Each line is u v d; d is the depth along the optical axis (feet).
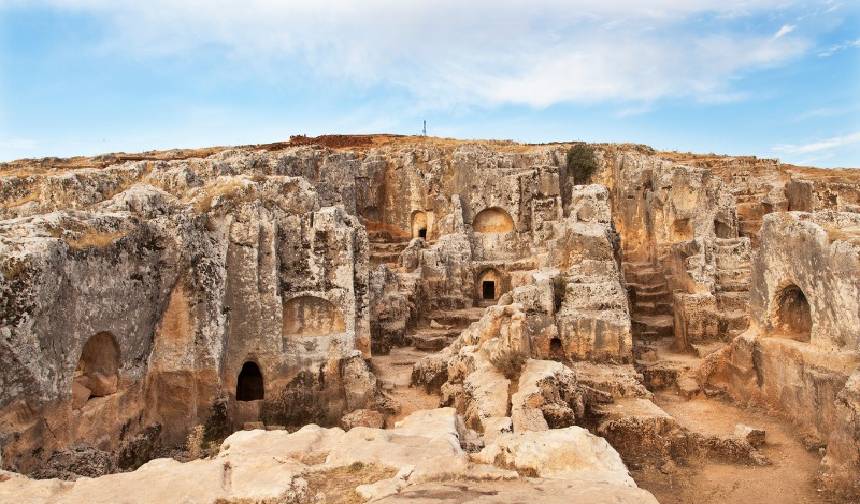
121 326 56.08
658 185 139.23
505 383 67.15
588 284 86.94
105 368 56.39
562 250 102.53
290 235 77.00
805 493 55.16
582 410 66.80
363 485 26.08
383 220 167.53
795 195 158.71
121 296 56.03
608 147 191.72
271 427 70.28
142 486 26.37
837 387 61.05
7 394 43.29
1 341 42.88
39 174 109.50
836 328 63.52
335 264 77.77
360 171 164.96
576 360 83.82
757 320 79.10
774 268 74.90
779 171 189.26
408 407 78.02
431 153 166.09
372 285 115.44
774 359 73.67
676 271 121.29
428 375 86.53
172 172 84.58
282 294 75.56
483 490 24.85
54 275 46.83
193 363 64.49
